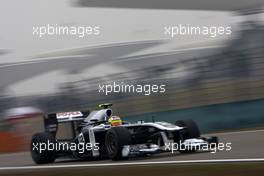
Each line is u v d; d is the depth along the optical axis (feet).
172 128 102.06
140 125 105.50
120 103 211.41
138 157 106.63
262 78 200.34
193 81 207.21
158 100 207.41
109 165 85.40
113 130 100.63
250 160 76.84
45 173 83.20
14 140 200.44
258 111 194.59
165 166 78.48
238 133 168.35
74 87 220.64
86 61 224.94
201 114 201.16
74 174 79.20
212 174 68.33
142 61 217.77
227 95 200.54
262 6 212.23
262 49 205.26
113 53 221.46
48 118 122.31
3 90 220.84
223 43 210.79
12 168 95.04
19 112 211.41
